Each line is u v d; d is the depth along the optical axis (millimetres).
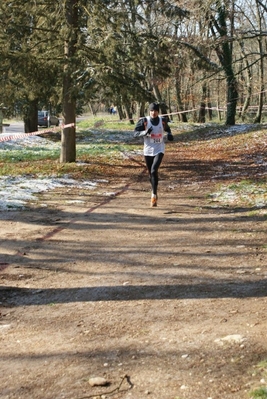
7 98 17094
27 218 8641
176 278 5293
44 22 16156
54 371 3318
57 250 6641
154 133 9539
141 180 14430
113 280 5336
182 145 27922
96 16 15469
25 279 5492
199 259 6000
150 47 16484
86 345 3707
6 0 15125
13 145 25625
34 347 3738
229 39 20547
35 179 13406
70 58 15516
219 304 4395
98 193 11836
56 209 9594
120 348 3604
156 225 8125
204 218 8547
